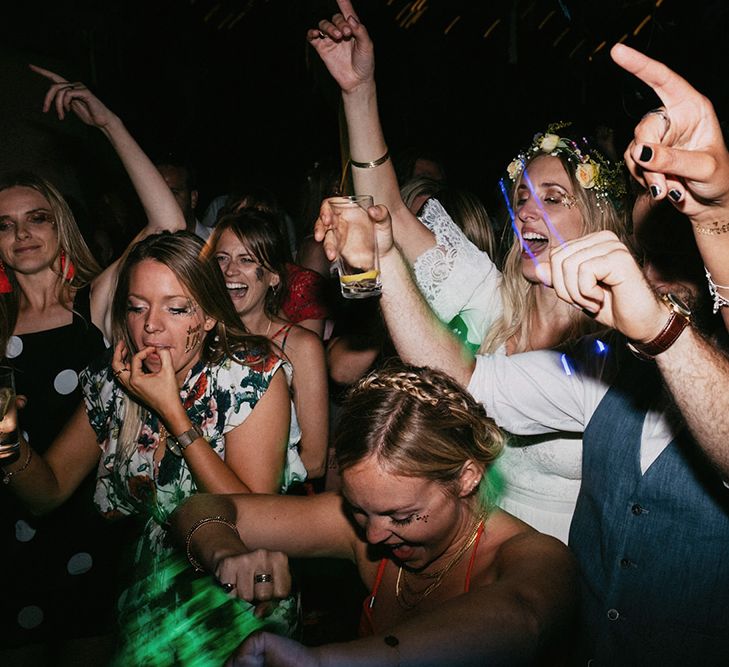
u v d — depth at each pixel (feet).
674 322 4.22
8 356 9.54
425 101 32.22
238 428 7.88
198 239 8.04
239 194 15.05
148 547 8.03
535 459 7.52
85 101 10.11
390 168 7.88
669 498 5.51
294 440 8.46
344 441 4.83
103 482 8.39
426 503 4.82
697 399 4.29
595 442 6.05
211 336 8.18
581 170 8.61
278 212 15.01
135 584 8.07
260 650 3.63
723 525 5.35
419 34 31.65
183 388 7.98
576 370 6.36
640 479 5.67
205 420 7.88
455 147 32.32
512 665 3.89
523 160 9.05
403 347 6.64
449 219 9.38
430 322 6.62
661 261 5.65
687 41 16.61
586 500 6.16
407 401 4.82
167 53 28.32
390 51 31.68
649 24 17.42
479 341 9.28
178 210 10.43
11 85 20.44
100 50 25.14
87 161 21.97
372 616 5.66
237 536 5.66
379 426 4.76
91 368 8.59
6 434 7.94
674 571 5.50
